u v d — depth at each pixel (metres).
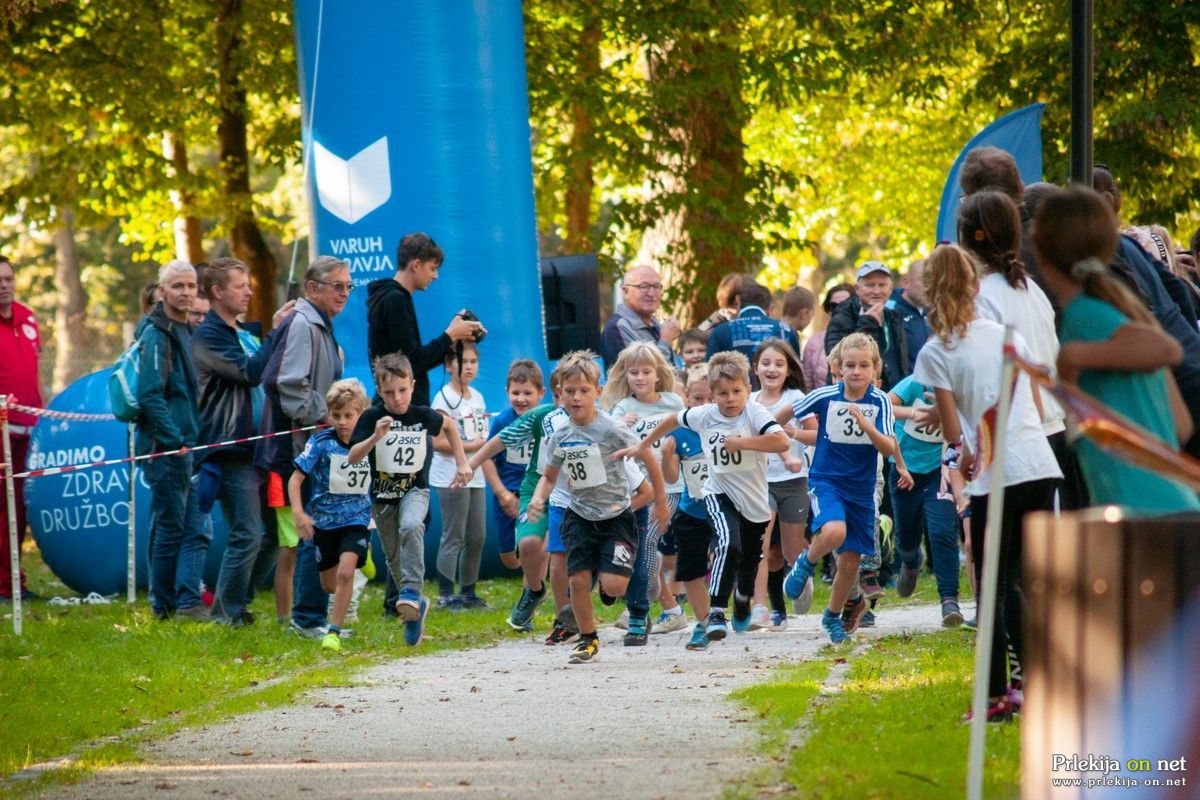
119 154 64.81
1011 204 17.88
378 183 39.44
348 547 27.22
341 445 27.28
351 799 15.21
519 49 41.78
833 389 26.17
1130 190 56.69
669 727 18.58
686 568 27.28
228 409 29.58
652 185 59.16
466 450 33.22
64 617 31.27
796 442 29.16
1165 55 56.44
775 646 26.77
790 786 14.87
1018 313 17.72
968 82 72.62
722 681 22.28
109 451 36.94
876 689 20.47
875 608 33.31
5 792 15.93
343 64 39.53
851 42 58.62
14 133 70.69
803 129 81.81
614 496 24.97
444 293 39.59
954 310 17.47
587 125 62.25
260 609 33.31
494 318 40.03
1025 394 17.23
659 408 29.11
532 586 28.67
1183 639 12.09
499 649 27.36
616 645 27.70
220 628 28.78
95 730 19.73
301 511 27.22
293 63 61.16
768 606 32.44
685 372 35.59
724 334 37.88
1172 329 20.19
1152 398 14.88
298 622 28.16
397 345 28.72
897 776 14.86
